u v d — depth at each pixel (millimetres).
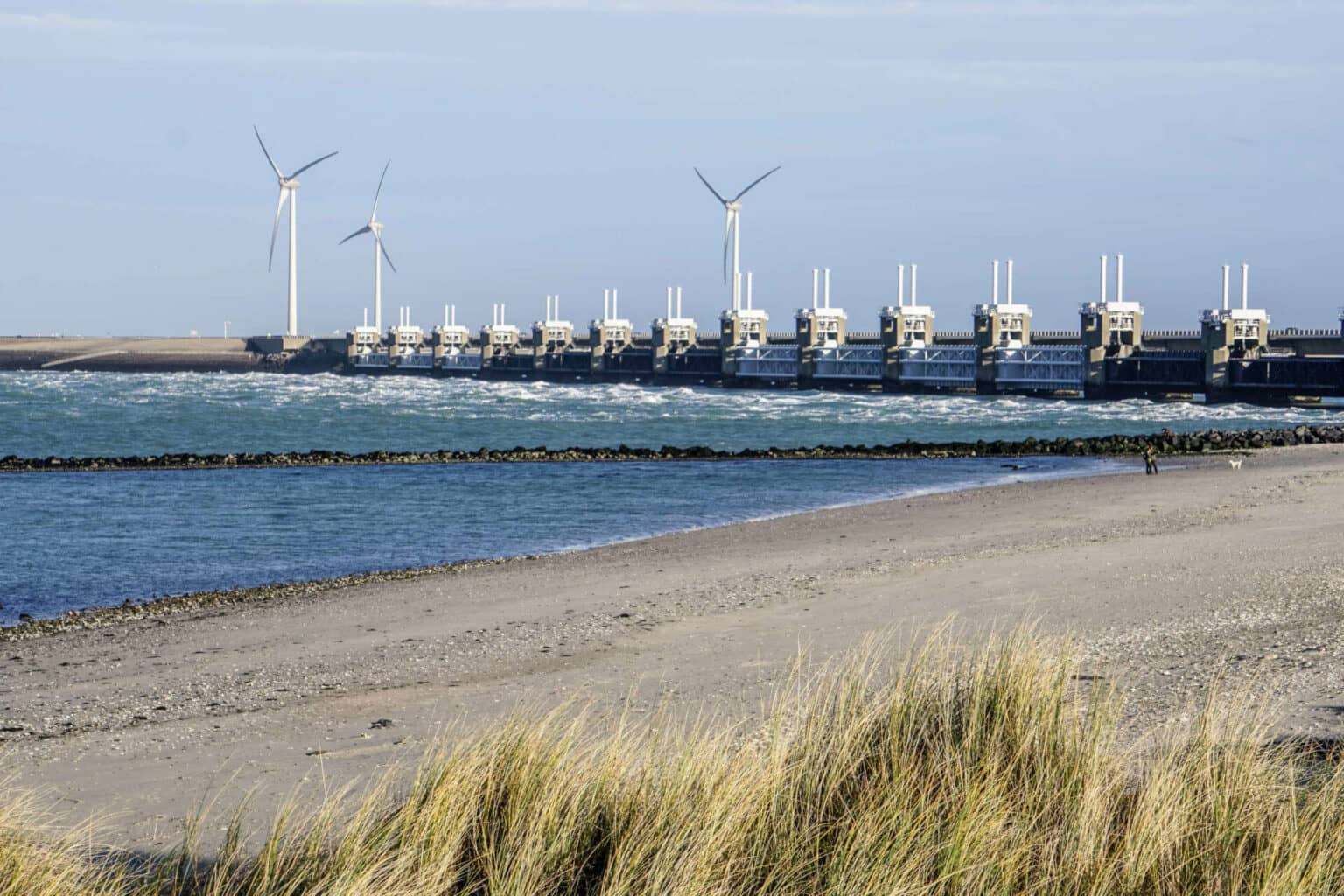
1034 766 12758
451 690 24953
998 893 10875
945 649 15805
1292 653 24859
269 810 16359
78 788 18094
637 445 151625
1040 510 62656
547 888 11164
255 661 29453
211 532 63281
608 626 32344
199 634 33906
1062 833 11680
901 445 128125
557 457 119750
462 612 35969
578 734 13672
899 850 11016
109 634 34438
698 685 24156
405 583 42906
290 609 37719
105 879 12156
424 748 19812
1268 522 53125
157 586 46281
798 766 12656
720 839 11242
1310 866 11031
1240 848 11172
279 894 11109
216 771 18828
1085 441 130500
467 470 106188
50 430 173500
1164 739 15977
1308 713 19141
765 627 31062
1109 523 55375
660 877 10766
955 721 13844
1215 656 24859
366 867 11164
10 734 22172
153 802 17031
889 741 13141
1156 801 11836
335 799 12516
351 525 66250
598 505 76688
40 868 11391
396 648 30438
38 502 78812
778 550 49000
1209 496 67250
